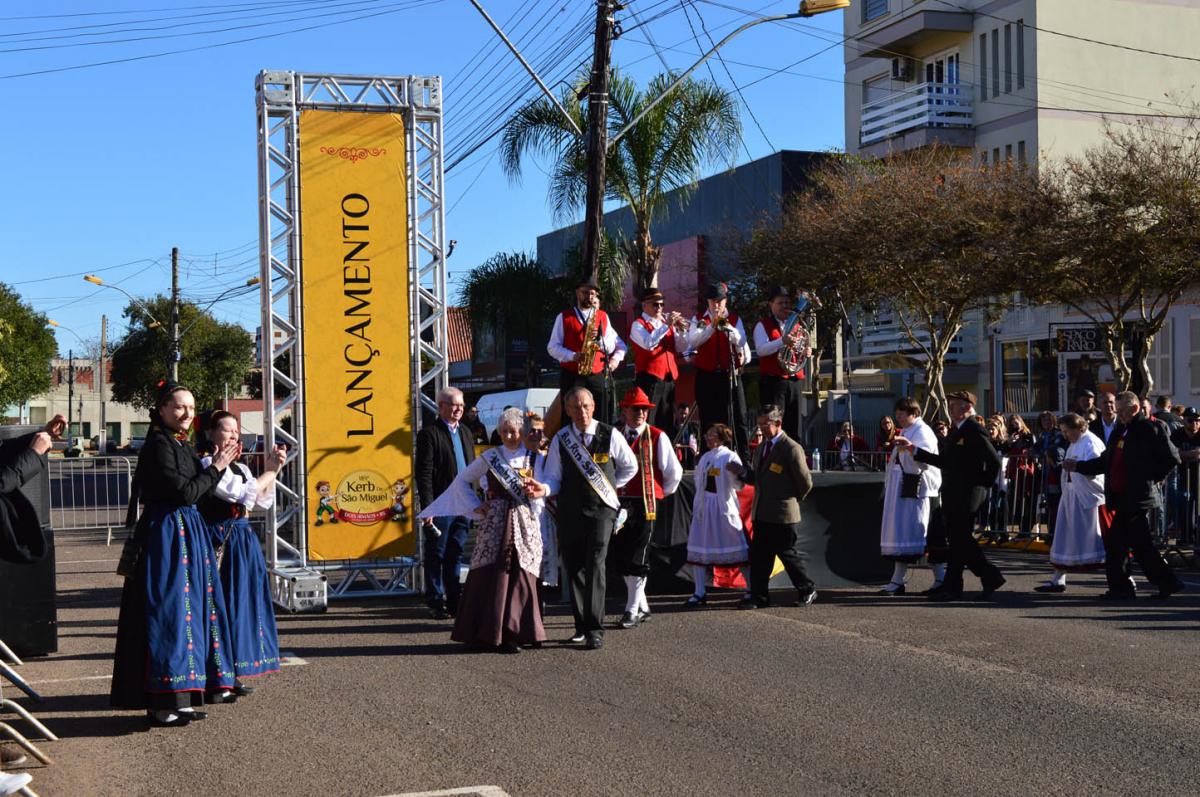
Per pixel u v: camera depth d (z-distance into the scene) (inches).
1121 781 233.6
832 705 295.3
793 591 505.7
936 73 1414.9
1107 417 514.0
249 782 239.3
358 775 242.4
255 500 300.7
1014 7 1288.1
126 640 279.4
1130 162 893.2
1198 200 837.2
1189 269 829.8
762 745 260.4
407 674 343.0
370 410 490.3
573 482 382.0
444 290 504.1
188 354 2684.5
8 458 321.1
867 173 1176.8
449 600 449.1
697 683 322.7
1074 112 1274.6
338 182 487.2
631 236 1610.5
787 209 1257.4
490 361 1742.1
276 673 346.6
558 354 490.0
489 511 377.1
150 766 252.7
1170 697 300.4
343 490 488.1
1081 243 858.8
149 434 287.7
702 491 468.1
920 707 292.2
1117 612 435.8
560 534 385.7
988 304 1015.0
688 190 979.3
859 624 414.9
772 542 459.5
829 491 516.1
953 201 976.3
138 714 300.4
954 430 473.1
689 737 267.7
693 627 414.9
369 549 490.6
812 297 534.9
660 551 496.7
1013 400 1242.0
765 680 324.8
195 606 283.3
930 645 371.9
